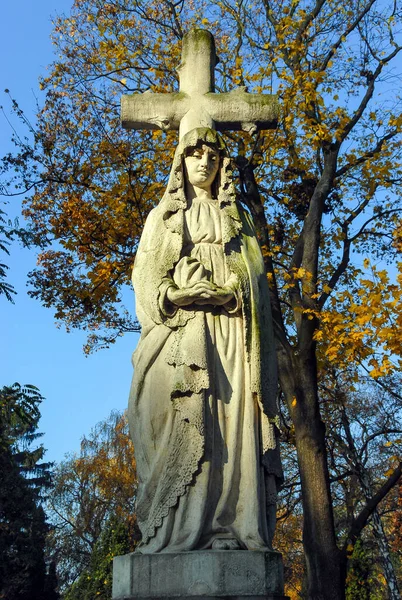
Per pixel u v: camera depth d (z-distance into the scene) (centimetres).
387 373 1266
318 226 1543
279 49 1631
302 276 1434
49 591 3584
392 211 1684
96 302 1706
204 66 678
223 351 556
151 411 543
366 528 2933
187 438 528
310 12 1734
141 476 539
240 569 482
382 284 1312
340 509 2734
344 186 1695
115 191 1661
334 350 1334
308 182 1708
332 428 1895
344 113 1579
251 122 668
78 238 1666
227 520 520
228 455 531
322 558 1355
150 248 586
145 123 666
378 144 1667
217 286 561
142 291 575
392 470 1436
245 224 611
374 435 1761
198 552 488
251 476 528
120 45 1758
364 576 2498
